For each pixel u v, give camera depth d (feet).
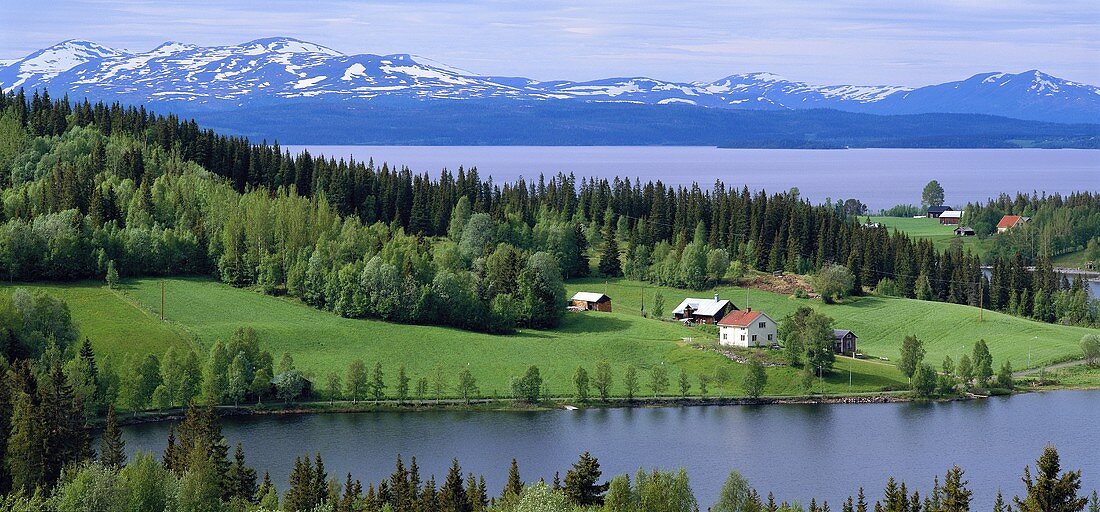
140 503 590.96
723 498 644.27
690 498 632.38
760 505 645.51
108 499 579.07
